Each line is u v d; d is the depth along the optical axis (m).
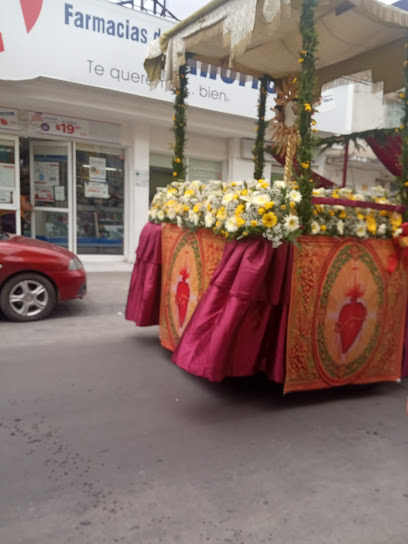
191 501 2.18
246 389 3.66
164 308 4.42
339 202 3.25
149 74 4.84
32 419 2.97
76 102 8.29
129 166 9.77
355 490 2.33
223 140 10.93
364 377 3.68
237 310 2.94
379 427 3.06
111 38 8.33
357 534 2.00
